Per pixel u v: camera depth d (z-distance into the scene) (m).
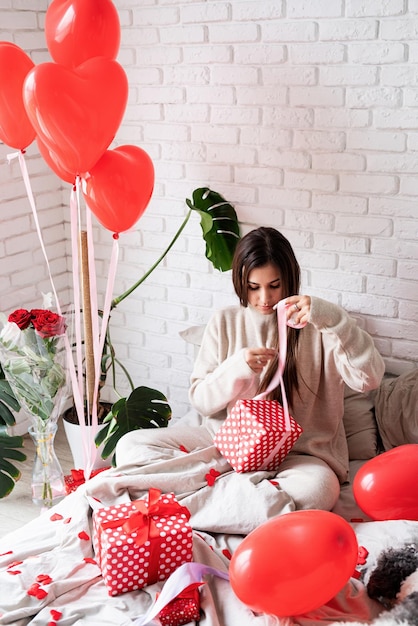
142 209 2.08
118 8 2.62
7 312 2.84
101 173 1.97
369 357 2.06
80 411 2.29
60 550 1.81
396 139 2.27
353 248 2.44
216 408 2.24
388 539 1.75
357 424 2.32
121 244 2.90
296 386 2.19
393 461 1.87
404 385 2.31
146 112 2.68
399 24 2.17
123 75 1.84
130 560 1.66
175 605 1.59
